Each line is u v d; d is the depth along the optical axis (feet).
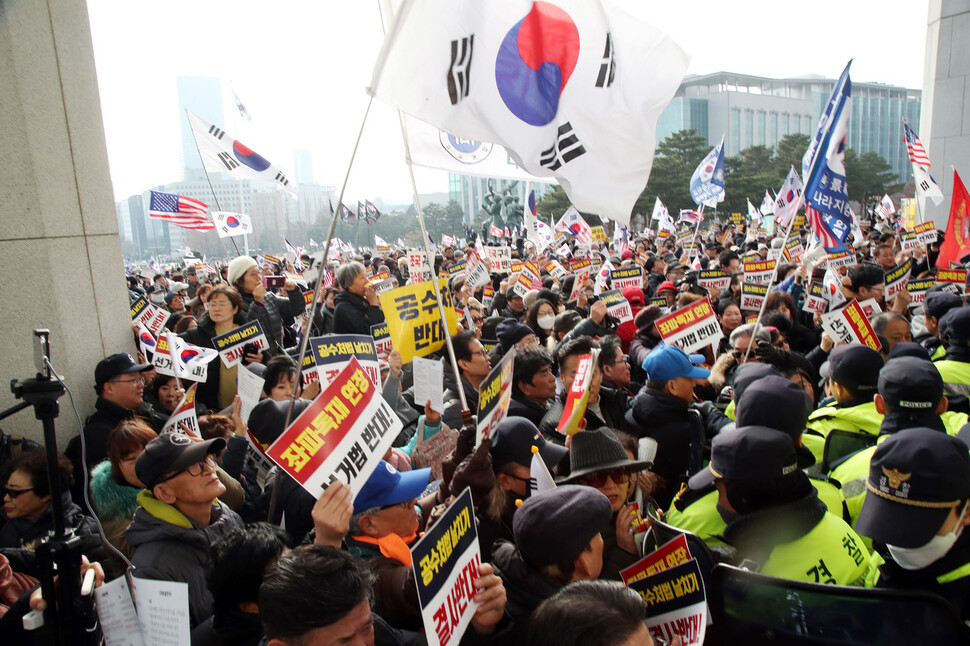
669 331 19.30
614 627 5.27
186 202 45.34
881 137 478.18
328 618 6.10
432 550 6.79
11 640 7.64
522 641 7.64
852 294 26.14
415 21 11.52
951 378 15.11
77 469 15.85
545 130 12.51
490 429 9.67
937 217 69.87
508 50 12.11
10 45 17.25
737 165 251.19
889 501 7.63
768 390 9.65
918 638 6.51
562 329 23.07
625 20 12.48
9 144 17.28
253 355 21.81
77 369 18.89
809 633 6.94
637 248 74.84
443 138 16.80
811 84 470.39
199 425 15.15
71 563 6.97
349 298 26.18
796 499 8.55
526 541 7.67
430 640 6.48
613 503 10.03
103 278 20.61
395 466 12.76
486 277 34.40
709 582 7.74
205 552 9.89
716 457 8.87
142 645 7.30
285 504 12.24
